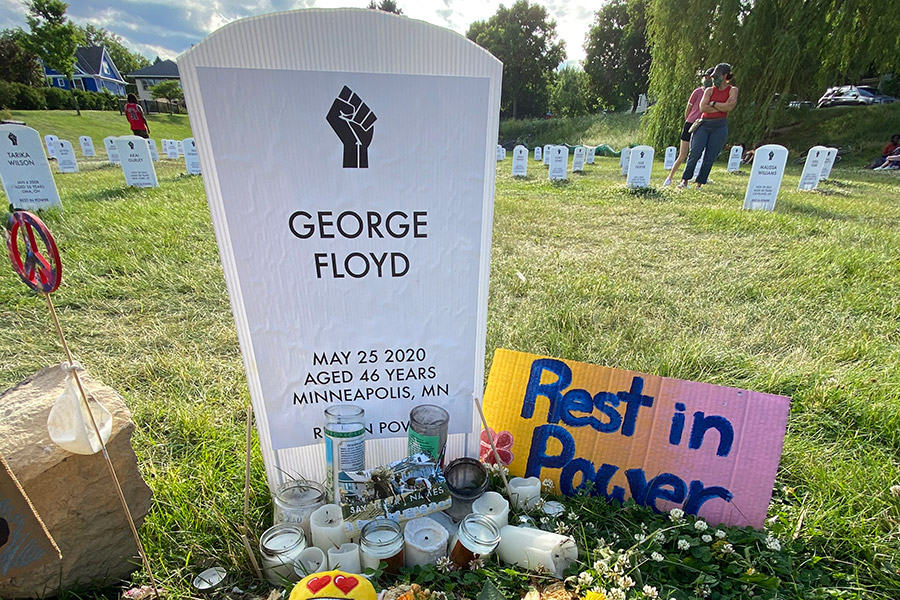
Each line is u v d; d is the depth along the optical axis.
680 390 1.85
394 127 1.47
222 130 1.39
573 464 1.92
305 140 1.44
